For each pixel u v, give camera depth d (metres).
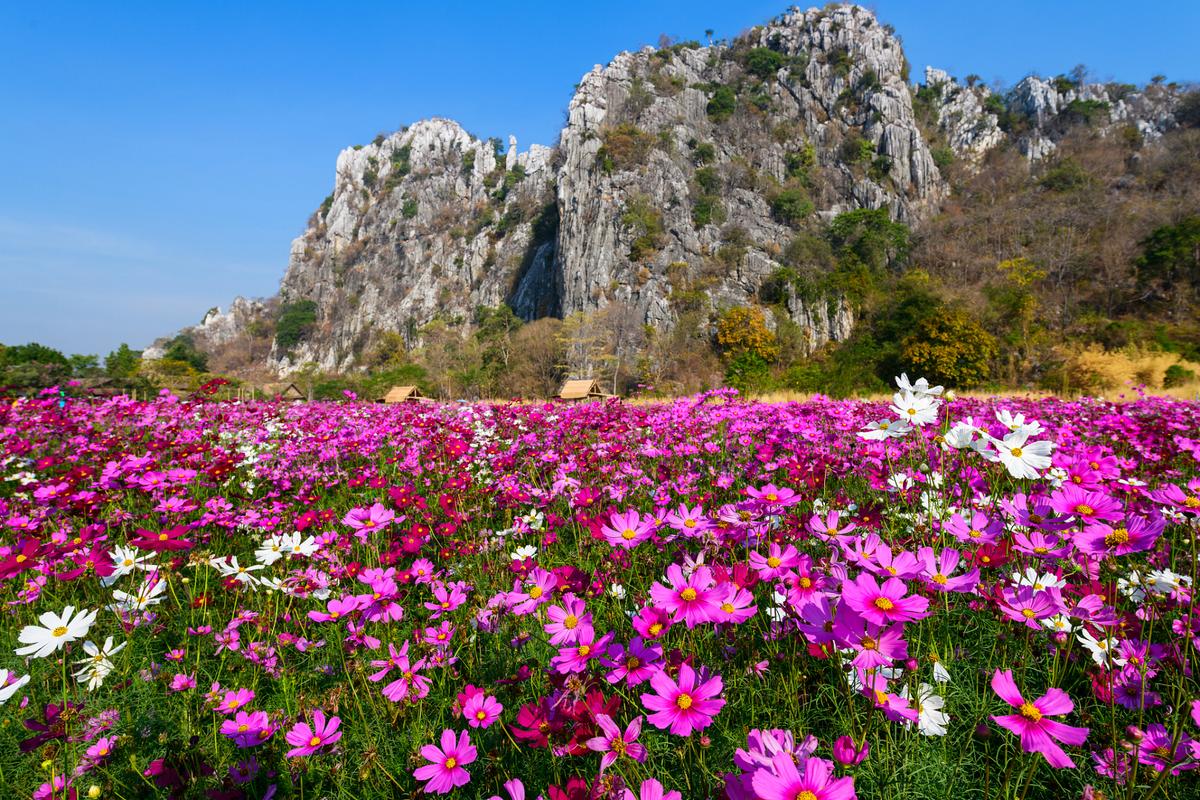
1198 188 65.12
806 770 0.96
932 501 2.20
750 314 54.25
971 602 1.83
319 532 3.26
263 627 2.37
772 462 3.72
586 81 84.44
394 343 108.00
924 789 1.40
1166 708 1.52
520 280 104.00
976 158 97.00
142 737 1.88
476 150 141.38
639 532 1.78
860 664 1.15
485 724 1.57
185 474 3.58
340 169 156.50
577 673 1.31
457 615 2.38
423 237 132.00
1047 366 31.53
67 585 2.77
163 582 2.30
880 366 37.69
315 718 1.67
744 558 1.92
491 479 4.34
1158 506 2.08
